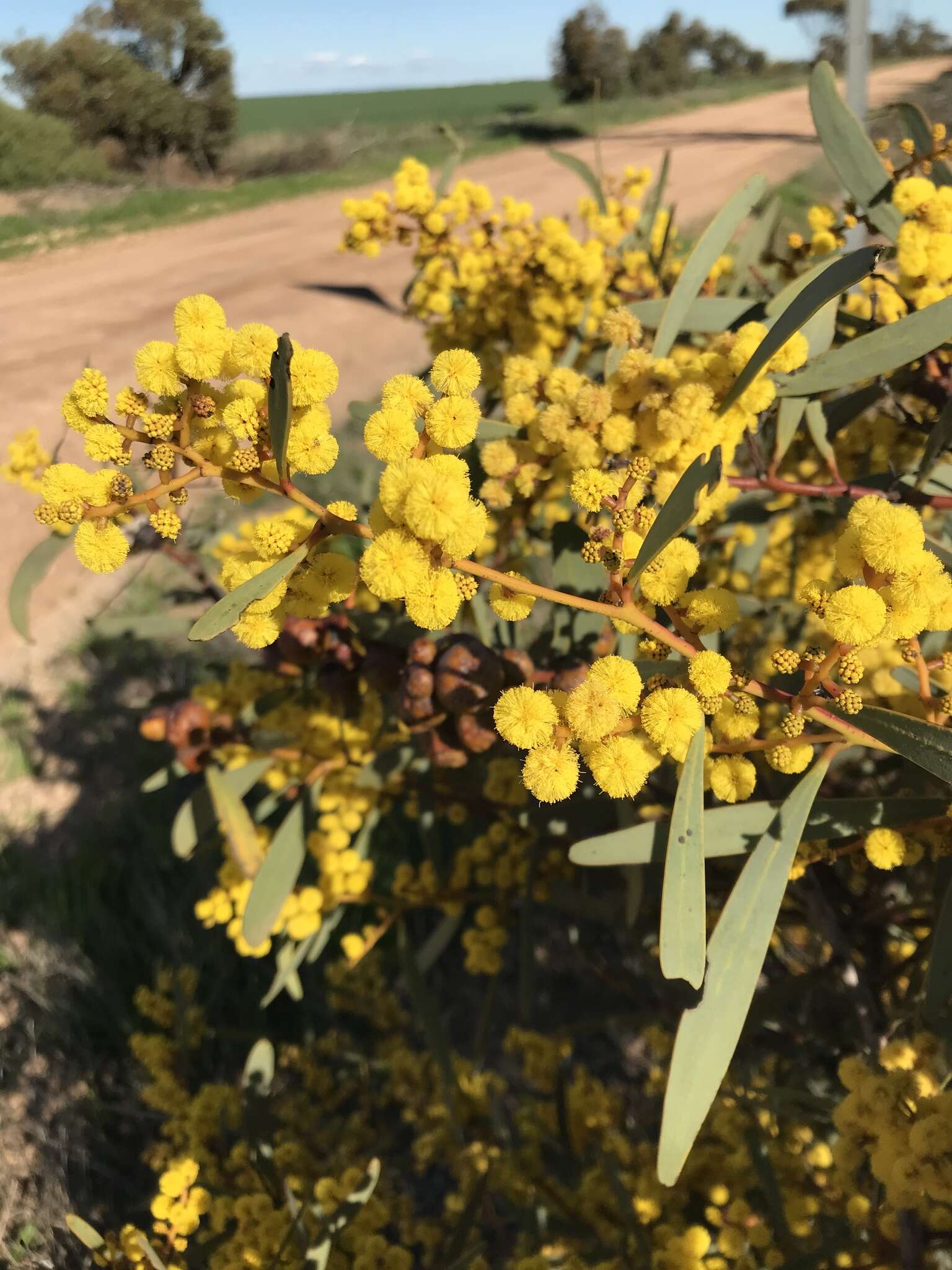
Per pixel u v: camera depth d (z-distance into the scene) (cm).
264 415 16
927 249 24
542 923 48
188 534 44
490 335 42
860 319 30
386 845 52
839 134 27
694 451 20
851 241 36
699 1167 30
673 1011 32
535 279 38
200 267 205
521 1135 36
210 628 15
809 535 37
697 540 30
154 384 16
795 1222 28
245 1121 29
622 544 18
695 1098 17
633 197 44
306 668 32
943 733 16
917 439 35
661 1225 28
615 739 16
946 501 25
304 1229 25
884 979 29
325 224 250
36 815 60
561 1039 37
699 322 27
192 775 60
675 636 17
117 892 53
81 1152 40
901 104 28
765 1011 29
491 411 43
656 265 39
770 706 28
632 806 27
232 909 33
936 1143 18
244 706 35
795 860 22
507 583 16
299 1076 44
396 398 16
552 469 24
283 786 36
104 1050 46
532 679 25
